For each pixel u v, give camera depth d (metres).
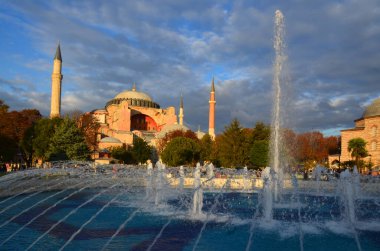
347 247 10.87
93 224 14.24
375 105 81.38
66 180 31.00
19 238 11.92
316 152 80.88
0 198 23.31
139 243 11.23
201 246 10.89
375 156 77.88
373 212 17.78
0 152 57.47
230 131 63.66
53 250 10.45
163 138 94.00
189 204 19.72
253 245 10.99
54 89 86.06
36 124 61.66
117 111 114.00
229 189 30.78
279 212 17.42
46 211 17.72
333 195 26.75
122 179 30.00
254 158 59.84
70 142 53.09
